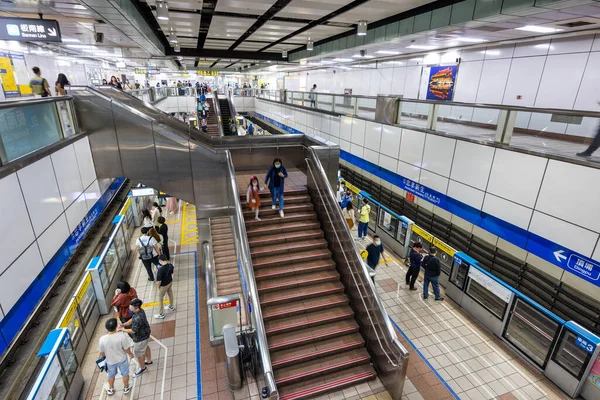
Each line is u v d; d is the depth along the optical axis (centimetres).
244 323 630
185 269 924
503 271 795
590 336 509
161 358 609
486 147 733
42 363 429
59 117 629
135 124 770
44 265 496
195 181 842
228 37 1514
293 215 770
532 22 727
